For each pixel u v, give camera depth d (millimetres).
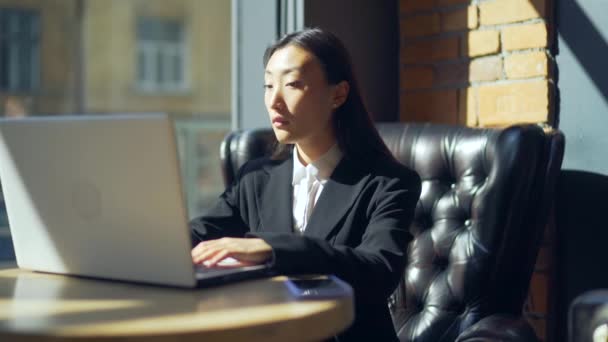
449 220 1999
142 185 1279
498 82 2451
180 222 1261
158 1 21250
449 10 2574
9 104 19453
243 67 2777
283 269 1405
